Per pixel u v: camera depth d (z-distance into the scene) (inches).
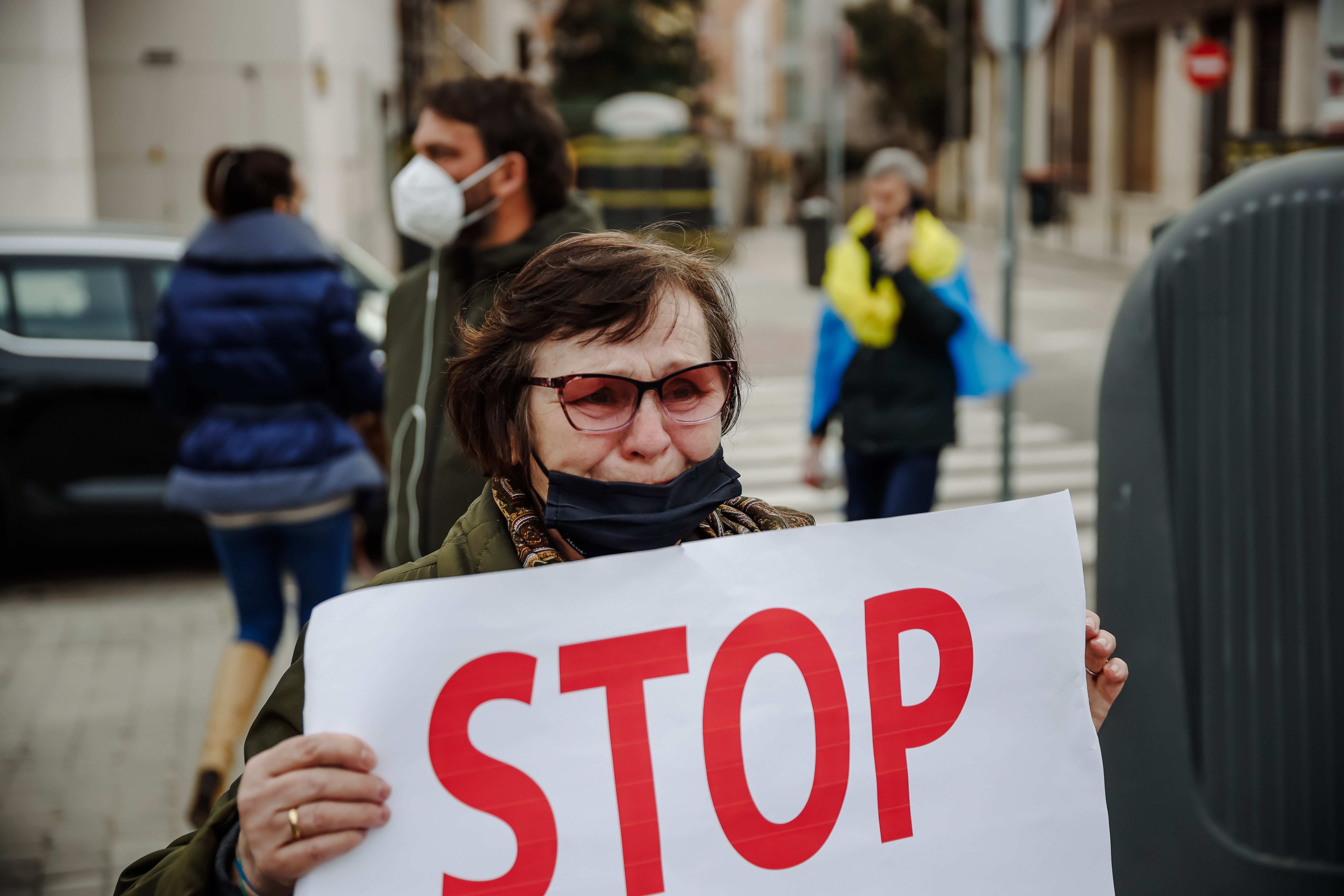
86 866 142.9
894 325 196.4
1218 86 783.7
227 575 156.1
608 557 56.2
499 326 58.6
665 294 57.3
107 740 179.9
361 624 52.9
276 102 520.1
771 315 723.4
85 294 248.8
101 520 246.8
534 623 54.9
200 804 146.6
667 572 57.1
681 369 56.9
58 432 244.7
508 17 1445.6
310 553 155.6
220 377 150.3
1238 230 96.7
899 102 1978.3
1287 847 98.3
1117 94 1350.9
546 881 54.1
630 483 56.6
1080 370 517.0
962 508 61.8
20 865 143.0
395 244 783.7
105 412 245.8
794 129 2060.8
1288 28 1000.9
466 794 53.2
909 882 59.2
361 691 52.6
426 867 52.4
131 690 199.2
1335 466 96.3
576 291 56.7
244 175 151.7
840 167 1359.5
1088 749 62.3
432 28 1031.6
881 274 197.9
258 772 49.6
